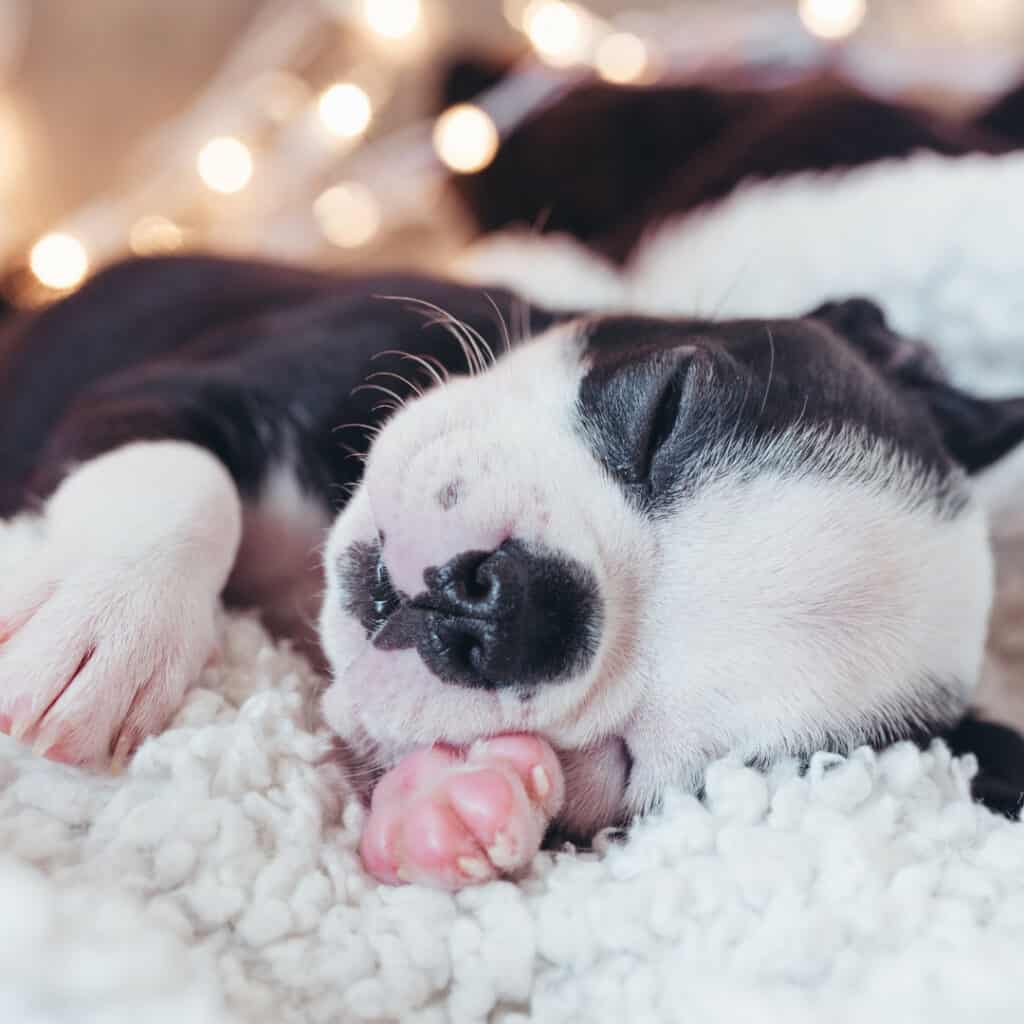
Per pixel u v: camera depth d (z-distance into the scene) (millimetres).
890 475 211
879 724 206
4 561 208
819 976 170
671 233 346
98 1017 150
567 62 446
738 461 204
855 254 306
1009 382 298
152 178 453
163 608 198
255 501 240
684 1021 166
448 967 175
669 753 202
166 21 525
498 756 190
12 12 485
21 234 473
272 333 258
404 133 480
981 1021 159
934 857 184
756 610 199
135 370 258
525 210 418
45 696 189
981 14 504
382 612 196
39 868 170
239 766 186
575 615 190
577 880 183
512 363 222
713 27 478
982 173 305
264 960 171
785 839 182
